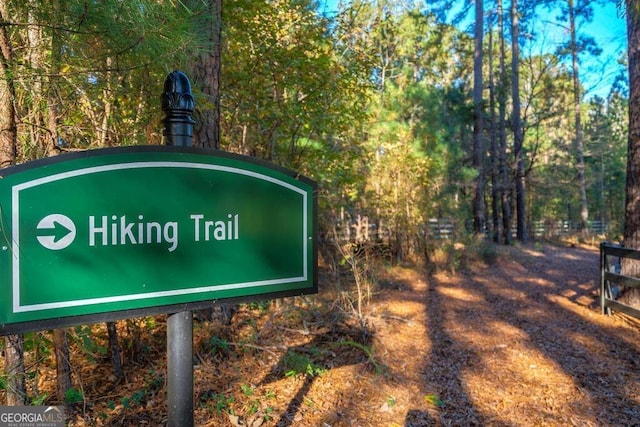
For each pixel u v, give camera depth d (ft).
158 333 12.75
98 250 4.08
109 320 4.12
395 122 31.17
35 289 3.79
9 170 3.68
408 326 16.51
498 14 54.03
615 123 86.94
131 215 4.25
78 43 6.26
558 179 69.46
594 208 88.43
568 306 19.57
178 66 7.74
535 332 15.88
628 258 16.38
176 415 4.55
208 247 4.70
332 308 15.53
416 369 12.61
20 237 3.73
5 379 6.53
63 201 3.92
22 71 6.12
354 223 28.68
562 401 10.63
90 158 4.06
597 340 14.82
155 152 4.38
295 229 5.36
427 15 55.26
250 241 5.00
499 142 55.16
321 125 17.39
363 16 27.71
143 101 10.28
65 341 8.84
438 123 38.29
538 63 53.88
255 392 10.48
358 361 12.62
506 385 11.57
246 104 17.22
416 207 30.58
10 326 3.67
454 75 78.69
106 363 11.21
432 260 29.40
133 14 5.76
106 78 7.62
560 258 37.81
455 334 15.69
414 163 30.37
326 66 16.67
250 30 16.03
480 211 45.88
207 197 4.70
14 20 5.93
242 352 12.48
